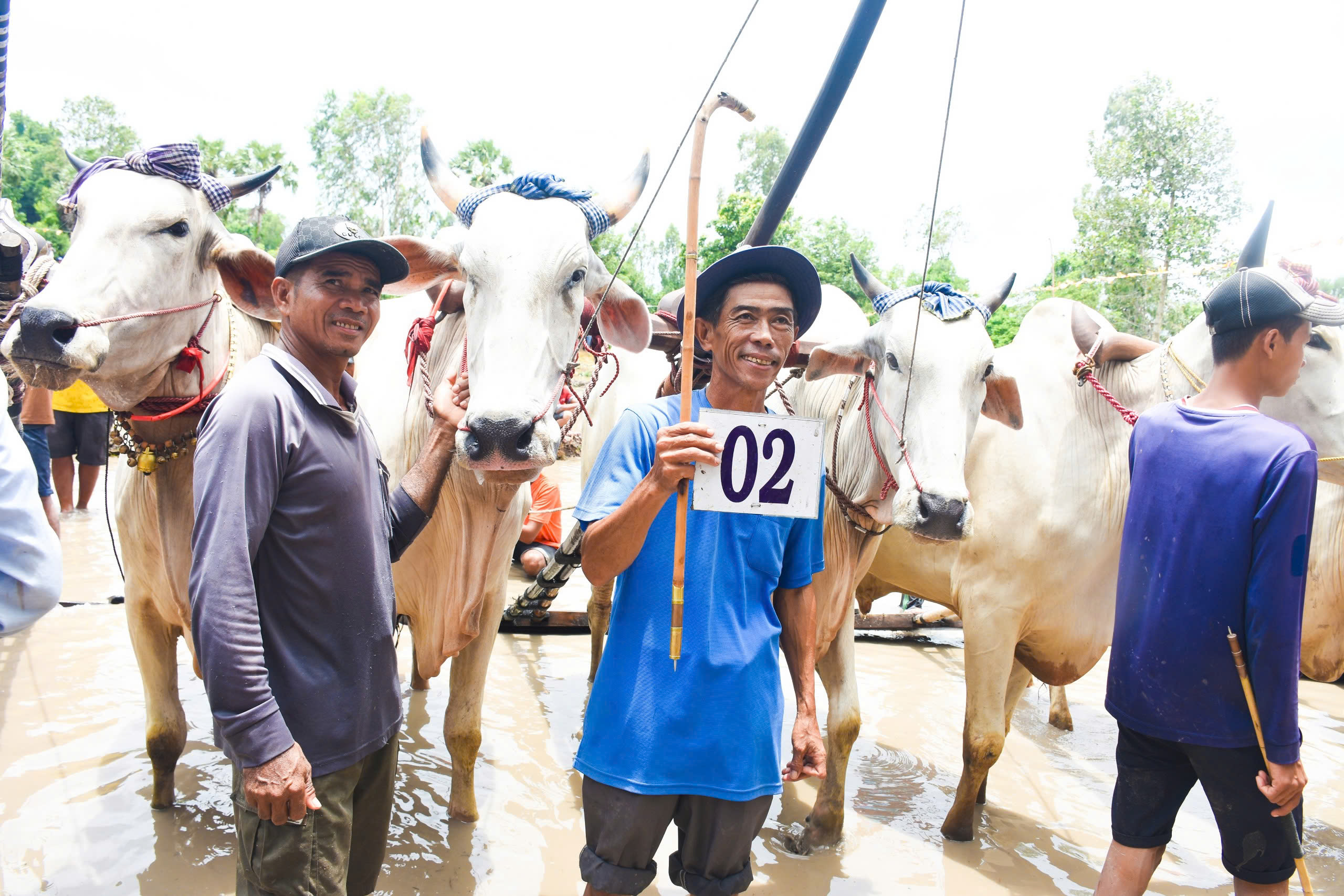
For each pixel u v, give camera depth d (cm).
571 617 645
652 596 235
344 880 230
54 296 284
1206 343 388
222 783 391
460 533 342
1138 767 286
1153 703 274
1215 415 274
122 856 333
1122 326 2427
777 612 268
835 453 378
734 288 245
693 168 217
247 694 199
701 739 227
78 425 843
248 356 355
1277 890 271
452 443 282
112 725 439
